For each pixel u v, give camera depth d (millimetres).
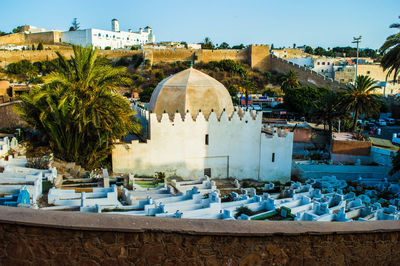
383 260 6270
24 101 21422
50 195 14625
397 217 18203
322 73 95312
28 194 13328
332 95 43250
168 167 24906
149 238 5387
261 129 29359
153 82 80500
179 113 24734
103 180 18250
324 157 38750
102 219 5418
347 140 36625
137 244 5391
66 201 14602
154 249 5430
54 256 5348
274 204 17062
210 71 90125
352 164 35312
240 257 5633
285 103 63531
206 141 25703
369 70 89750
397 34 32188
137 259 5434
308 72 85938
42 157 19219
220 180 26250
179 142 24922
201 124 25281
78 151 22109
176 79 27125
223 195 21844
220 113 26484
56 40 113688
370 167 33094
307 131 43688
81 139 21703
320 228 5883
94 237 5320
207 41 123250
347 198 22547
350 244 6055
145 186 20766
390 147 37719
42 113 20125
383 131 56500
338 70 92062
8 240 5289
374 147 35938
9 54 87562
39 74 78625
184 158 25219
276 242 5703
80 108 20219
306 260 5879
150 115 24000
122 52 95625
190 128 25047
